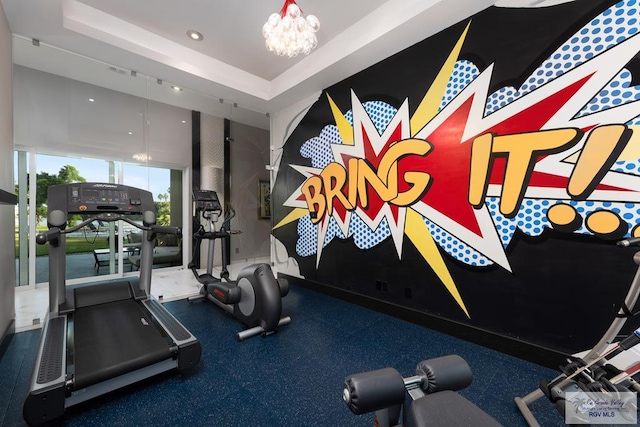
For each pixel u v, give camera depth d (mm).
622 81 1695
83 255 4277
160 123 4574
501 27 2184
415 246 2768
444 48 2523
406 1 2436
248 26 2967
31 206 3746
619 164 1703
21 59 3170
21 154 3701
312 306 3326
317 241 3902
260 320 2537
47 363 1563
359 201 3305
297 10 2000
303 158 4133
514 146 2117
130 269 4734
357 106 3318
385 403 776
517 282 2125
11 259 2473
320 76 3426
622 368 1736
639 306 1617
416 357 2160
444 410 730
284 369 2002
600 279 1779
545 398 1705
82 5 2643
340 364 2066
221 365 2051
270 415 1558
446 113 2516
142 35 3025
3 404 1620
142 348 1803
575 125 1854
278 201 4652
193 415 1549
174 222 4969
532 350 2055
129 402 1643
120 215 2549
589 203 1806
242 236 5438
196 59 3443
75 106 3885
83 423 1477
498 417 1549
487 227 2268
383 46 2789
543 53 1985
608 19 1742
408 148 2803
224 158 5125
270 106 4445
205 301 3521
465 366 916
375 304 3150
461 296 2443
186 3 2641
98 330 2010
